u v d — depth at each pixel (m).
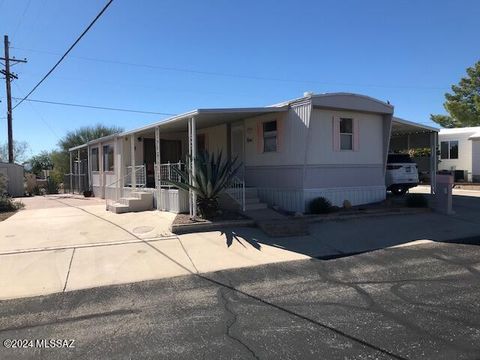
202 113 12.04
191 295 6.24
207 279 7.04
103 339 4.72
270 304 5.75
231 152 16.00
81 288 6.68
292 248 9.05
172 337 4.72
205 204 11.41
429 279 6.77
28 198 23.28
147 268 7.71
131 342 4.62
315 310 5.46
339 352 4.24
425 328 4.80
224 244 9.34
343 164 13.74
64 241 9.73
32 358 4.28
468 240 9.62
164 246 9.18
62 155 36.94
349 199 13.91
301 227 10.60
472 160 25.88
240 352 4.29
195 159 11.32
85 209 15.45
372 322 5.01
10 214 14.67
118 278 7.16
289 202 13.25
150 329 4.97
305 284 6.66
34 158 47.69
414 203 13.69
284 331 4.80
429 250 8.77
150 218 12.45
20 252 8.78
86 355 4.32
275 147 13.84
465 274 7.01
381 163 14.89
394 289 6.29
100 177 21.25
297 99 13.00
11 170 26.30
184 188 11.61
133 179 16.11
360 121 14.21
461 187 22.62
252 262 8.05
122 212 13.95
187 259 8.25
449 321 5.00
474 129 26.20
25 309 5.79
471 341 4.44
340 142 13.73
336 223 11.52
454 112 29.19
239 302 5.87
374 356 4.14
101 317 5.43
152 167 18.23
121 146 17.77
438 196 13.23
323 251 8.84
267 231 10.25
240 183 13.74
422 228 10.91
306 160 12.78
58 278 7.18
